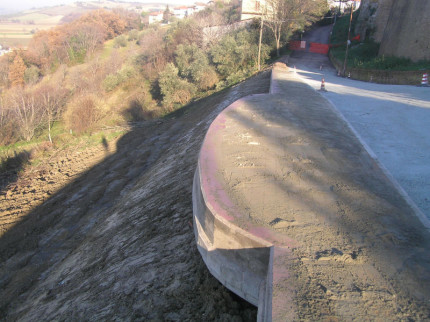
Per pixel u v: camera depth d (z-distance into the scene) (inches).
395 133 281.6
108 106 1129.4
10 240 422.6
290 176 171.3
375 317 85.1
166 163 470.6
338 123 283.7
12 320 268.8
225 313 145.9
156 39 1748.3
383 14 1139.3
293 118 291.0
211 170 175.3
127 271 216.4
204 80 1092.5
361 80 795.4
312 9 1437.0
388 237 121.0
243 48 1103.6
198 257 190.1
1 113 948.0
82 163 690.8
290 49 1481.3
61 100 1181.1
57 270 329.4
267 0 1323.8
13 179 653.9
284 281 98.1
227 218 128.9
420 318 84.6
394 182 169.9
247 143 220.1
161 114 1039.6
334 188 160.2
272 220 129.0
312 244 115.6
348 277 100.2
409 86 625.0
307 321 83.7
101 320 179.0
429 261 107.8
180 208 266.4
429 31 731.4
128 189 518.6
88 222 439.5
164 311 162.7
